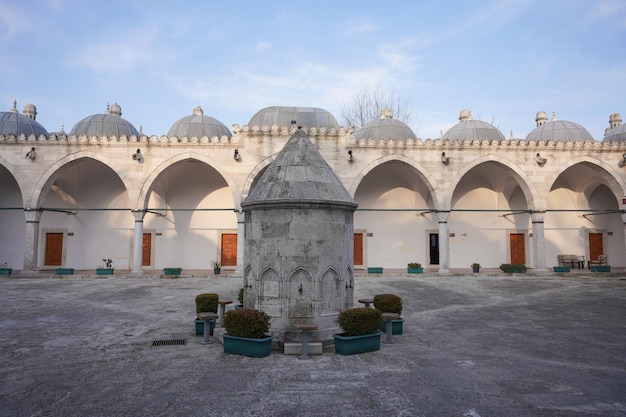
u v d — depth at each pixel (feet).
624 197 81.10
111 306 45.55
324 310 27.94
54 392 20.06
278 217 27.99
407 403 18.66
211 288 60.08
